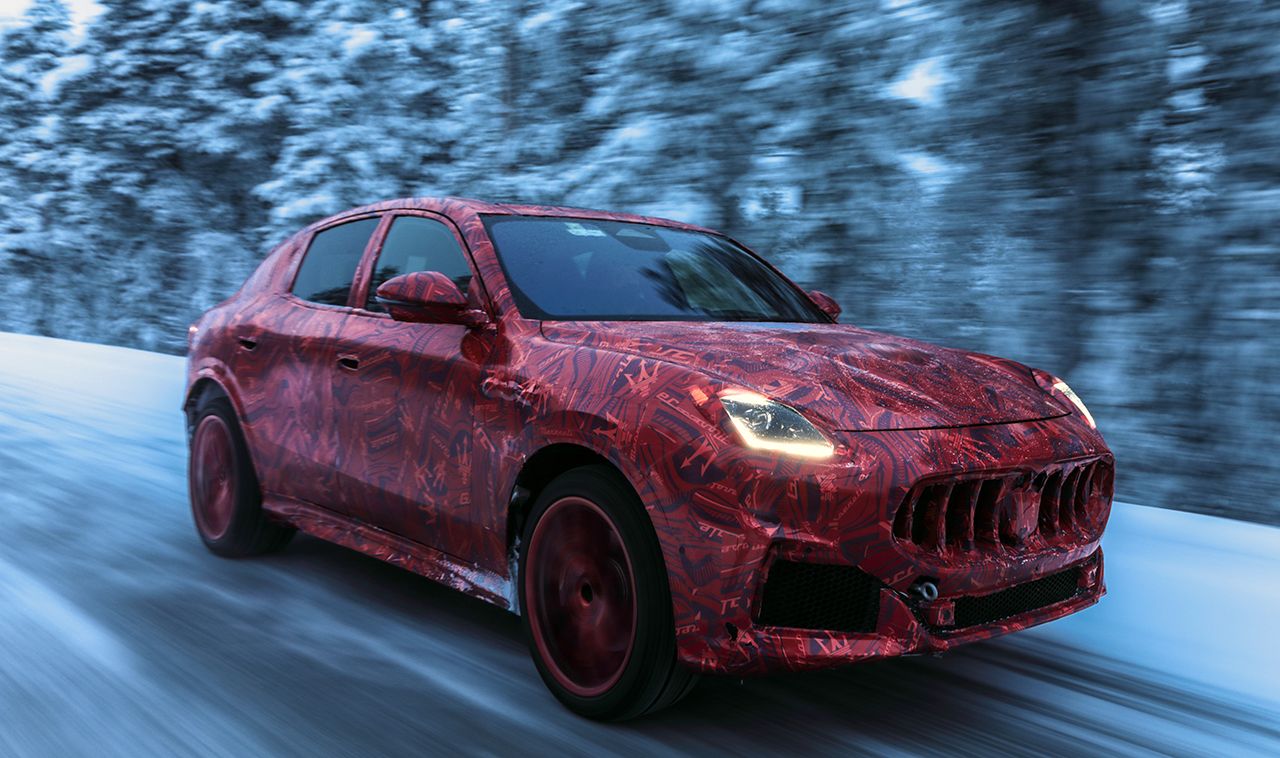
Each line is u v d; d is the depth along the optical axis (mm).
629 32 9539
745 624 2625
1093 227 7043
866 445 2668
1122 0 6797
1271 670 3152
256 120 17250
